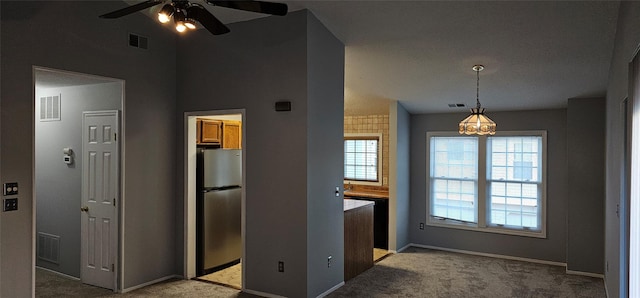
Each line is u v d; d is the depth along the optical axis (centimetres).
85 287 459
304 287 411
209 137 585
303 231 411
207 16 283
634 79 265
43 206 514
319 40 426
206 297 431
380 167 759
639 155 251
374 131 766
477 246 652
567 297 452
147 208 470
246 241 447
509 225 630
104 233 457
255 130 441
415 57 479
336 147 464
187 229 494
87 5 408
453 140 677
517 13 366
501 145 638
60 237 498
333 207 459
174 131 500
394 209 654
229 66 459
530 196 615
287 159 420
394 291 463
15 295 352
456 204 673
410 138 711
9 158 348
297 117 414
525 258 614
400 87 581
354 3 387
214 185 527
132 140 452
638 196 252
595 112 534
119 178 446
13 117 351
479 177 650
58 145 498
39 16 370
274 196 429
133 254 455
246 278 446
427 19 396
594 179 533
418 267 566
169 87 493
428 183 694
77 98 480
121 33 440
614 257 376
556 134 597
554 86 511
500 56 449
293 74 416
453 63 481
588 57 427
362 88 594
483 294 457
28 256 360
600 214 529
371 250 566
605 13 348
